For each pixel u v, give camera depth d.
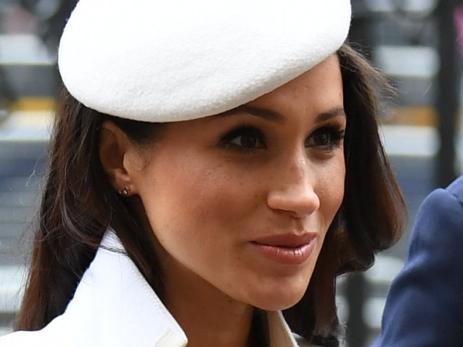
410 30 8.88
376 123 2.58
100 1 2.18
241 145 2.11
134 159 2.21
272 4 2.04
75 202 2.36
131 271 2.29
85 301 2.31
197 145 2.11
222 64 2.03
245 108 2.07
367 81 2.53
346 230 2.68
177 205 2.13
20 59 9.62
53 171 2.43
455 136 7.66
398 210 2.68
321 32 2.07
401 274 3.12
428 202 3.12
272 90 2.06
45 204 2.47
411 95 10.14
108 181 2.30
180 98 2.06
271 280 2.13
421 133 10.40
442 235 3.04
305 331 2.72
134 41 2.10
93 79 2.16
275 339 2.48
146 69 2.08
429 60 9.91
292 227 2.12
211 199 2.11
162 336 2.21
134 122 2.18
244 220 2.12
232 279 2.14
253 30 2.03
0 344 2.29
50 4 7.70
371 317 8.88
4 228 8.76
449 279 3.01
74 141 2.32
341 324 2.75
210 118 2.09
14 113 9.62
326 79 2.14
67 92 2.33
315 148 2.20
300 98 2.10
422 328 3.02
